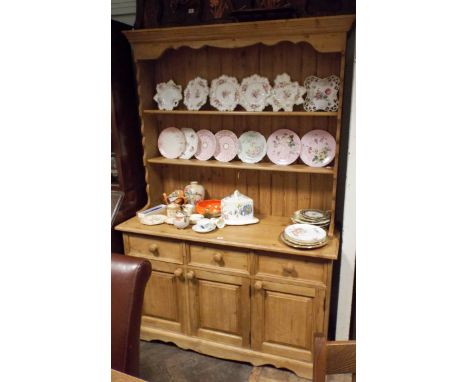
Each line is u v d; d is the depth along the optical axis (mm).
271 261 1811
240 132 2176
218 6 1893
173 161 2168
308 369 1857
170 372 1944
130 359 1253
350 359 849
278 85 1980
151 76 2199
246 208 2064
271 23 1701
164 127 2318
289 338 1875
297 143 2041
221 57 2086
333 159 1975
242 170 2223
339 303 1916
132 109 2209
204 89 2127
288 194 2168
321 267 1726
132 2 2262
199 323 2047
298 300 1804
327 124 2002
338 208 2066
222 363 2012
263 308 1878
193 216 2123
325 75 1935
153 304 2113
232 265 1889
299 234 1791
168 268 2020
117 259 1285
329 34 1684
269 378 1894
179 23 1957
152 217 2143
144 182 2359
